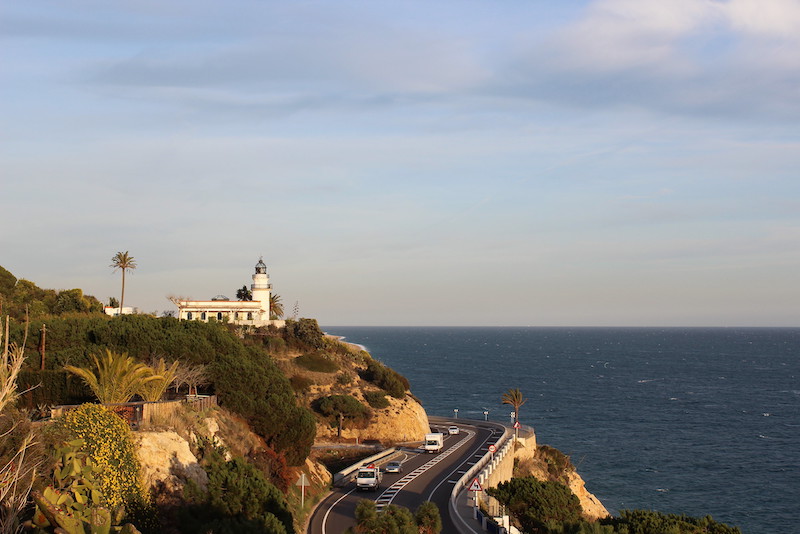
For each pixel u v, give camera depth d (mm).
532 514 46719
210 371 49188
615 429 130125
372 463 63844
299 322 105688
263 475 38594
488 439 84438
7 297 81000
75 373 40188
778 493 87000
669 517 42000
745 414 151125
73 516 23094
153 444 34875
